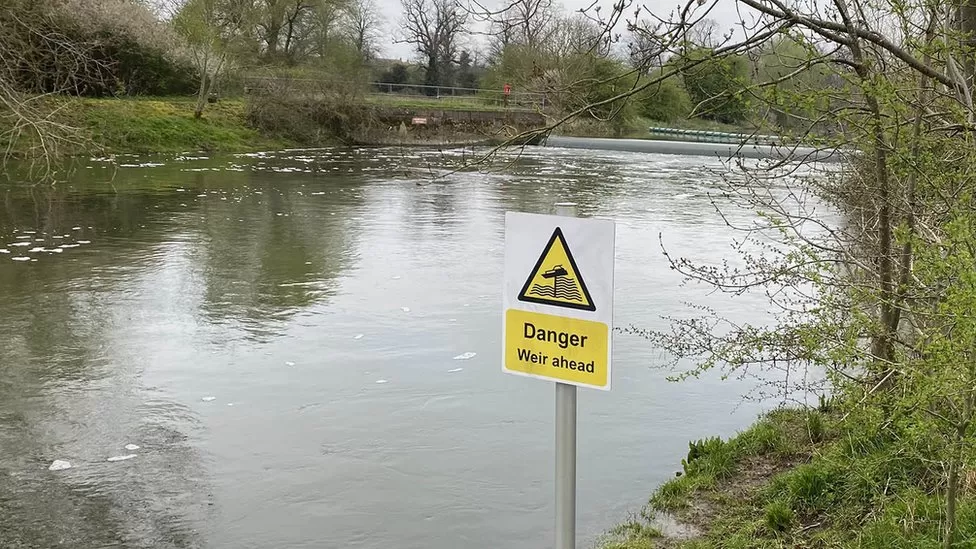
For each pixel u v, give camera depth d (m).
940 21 3.93
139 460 5.98
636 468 5.94
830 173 6.88
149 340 8.64
